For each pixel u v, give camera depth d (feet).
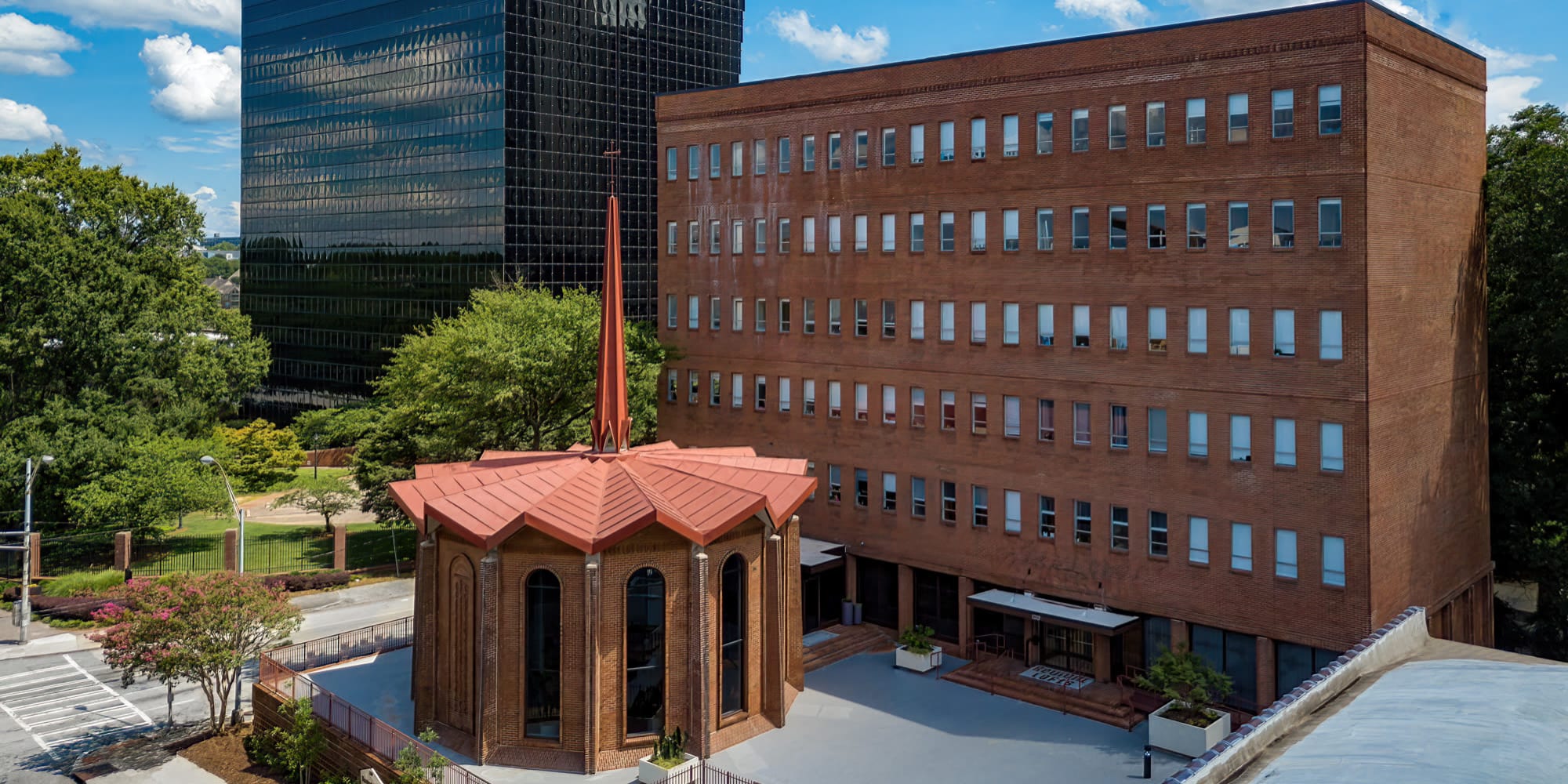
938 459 172.35
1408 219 141.90
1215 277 143.33
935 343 171.94
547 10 395.55
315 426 378.12
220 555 241.14
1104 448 154.30
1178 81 145.38
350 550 252.01
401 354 246.68
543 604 126.72
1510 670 90.89
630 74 419.95
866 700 149.38
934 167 170.71
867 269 180.14
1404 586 141.38
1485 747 69.56
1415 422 144.77
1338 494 134.72
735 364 200.54
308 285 462.19
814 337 188.14
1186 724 129.08
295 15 458.50
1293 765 73.15
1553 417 189.67
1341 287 133.69
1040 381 160.15
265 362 285.43
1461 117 156.15
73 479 231.09
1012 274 162.50
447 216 405.39
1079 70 154.20
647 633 127.34
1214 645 146.82
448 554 133.28
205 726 152.35
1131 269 150.61
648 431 236.43
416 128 412.98
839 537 186.19
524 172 392.68
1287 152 137.08
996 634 167.32
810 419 189.67
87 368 241.55
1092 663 155.43
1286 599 139.03
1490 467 184.55
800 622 153.48
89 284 237.45
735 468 147.33
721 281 201.77
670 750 121.90
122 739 148.15
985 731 138.41
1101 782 122.62
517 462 151.64
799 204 188.96
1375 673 97.96
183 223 270.05
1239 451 142.51
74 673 175.73
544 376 205.36
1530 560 180.34
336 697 139.74
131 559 235.81
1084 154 154.40
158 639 139.95
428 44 406.62
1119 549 153.48
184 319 255.91
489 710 126.31
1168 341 147.54
